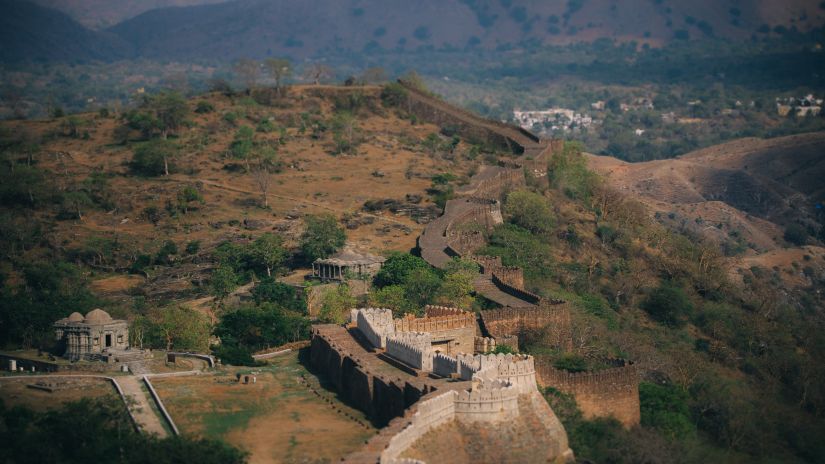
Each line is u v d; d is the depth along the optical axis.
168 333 195.25
